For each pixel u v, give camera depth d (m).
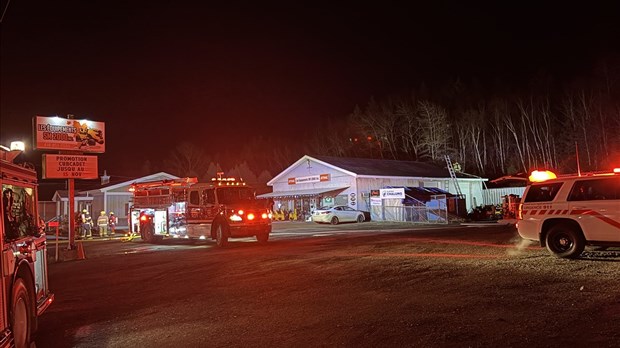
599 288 7.94
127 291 11.08
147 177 45.31
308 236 24.03
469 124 59.06
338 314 7.52
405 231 25.77
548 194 12.02
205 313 8.34
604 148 46.28
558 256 11.58
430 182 45.19
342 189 41.28
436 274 10.19
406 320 6.86
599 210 10.95
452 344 5.69
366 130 64.81
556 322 6.22
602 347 5.21
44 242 7.87
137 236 27.73
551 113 55.47
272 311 8.08
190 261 15.57
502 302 7.43
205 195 20.73
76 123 20.81
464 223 35.00
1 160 5.81
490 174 57.59
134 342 6.95
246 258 15.24
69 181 20.33
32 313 6.77
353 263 12.48
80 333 7.67
